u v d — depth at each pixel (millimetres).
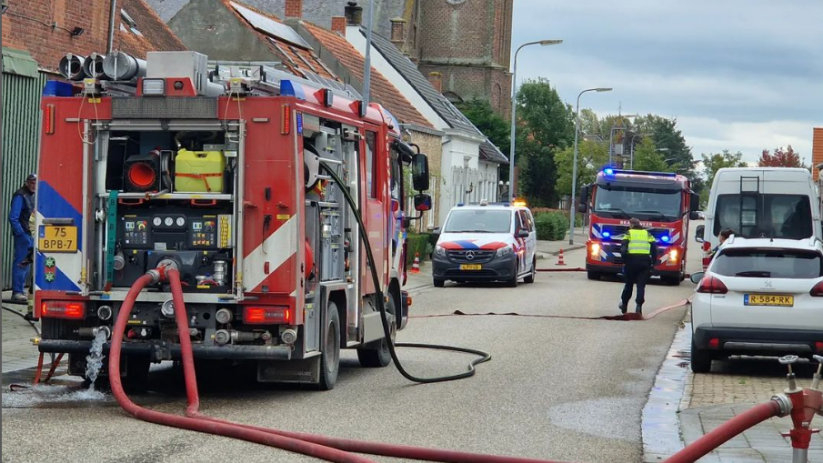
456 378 12359
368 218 12531
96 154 10250
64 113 10266
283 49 39625
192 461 7359
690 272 40719
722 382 12672
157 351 10133
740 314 12844
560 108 89312
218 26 37438
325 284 10977
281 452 7762
